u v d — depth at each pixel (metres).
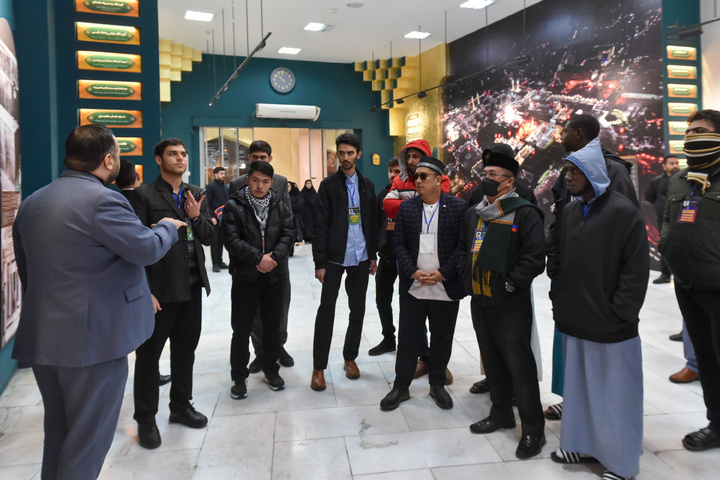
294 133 14.16
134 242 1.66
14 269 3.39
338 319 4.82
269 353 3.10
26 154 3.82
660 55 6.70
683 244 2.28
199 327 2.64
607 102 7.62
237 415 2.74
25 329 1.65
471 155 11.16
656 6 6.72
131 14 4.41
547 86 8.87
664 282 6.10
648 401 2.79
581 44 8.08
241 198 2.92
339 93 13.80
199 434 2.52
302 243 11.42
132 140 4.44
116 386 1.74
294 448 2.37
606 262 1.94
